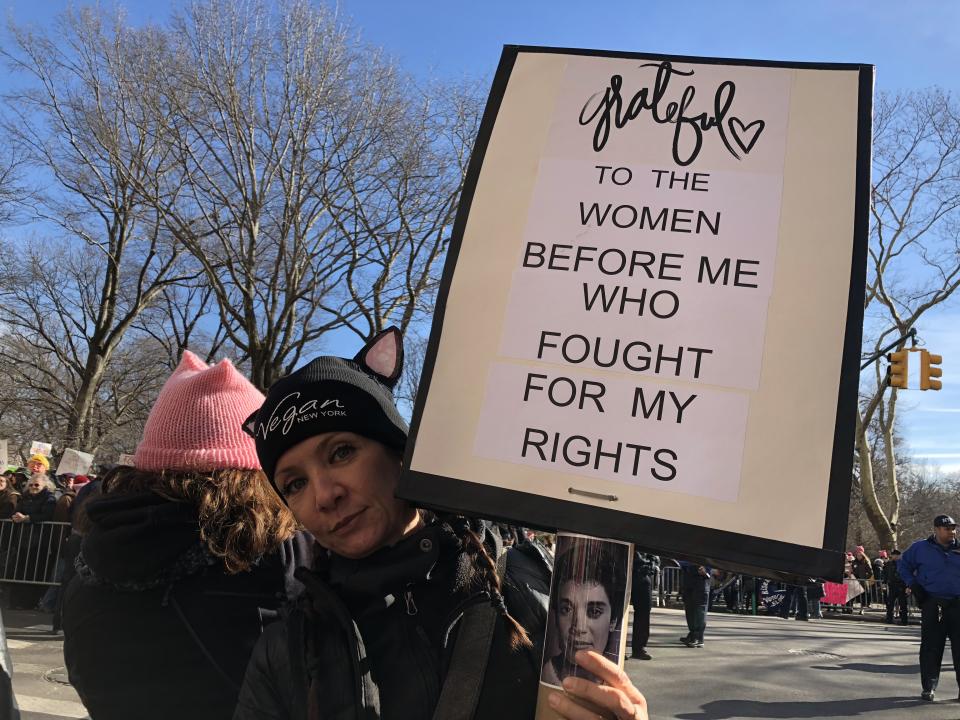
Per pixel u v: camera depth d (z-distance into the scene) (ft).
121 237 89.30
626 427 4.24
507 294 4.59
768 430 4.10
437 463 4.33
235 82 64.18
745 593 64.75
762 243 4.45
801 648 38.52
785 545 3.90
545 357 4.44
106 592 5.28
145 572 5.15
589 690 3.57
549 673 3.71
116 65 65.67
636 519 4.06
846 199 4.42
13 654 23.93
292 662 4.21
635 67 4.96
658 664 30.45
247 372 93.86
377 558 4.35
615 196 4.70
